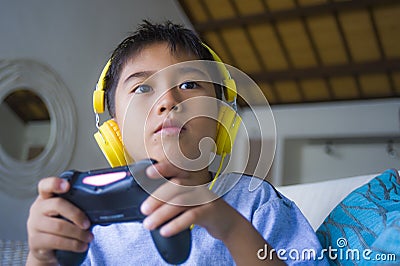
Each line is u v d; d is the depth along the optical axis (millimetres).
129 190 473
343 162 4984
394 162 4816
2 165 3213
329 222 872
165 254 477
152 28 779
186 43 748
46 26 3629
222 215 507
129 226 787
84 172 518
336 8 3936
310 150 5102
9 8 3383
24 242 2871
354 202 880
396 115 4742
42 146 3482
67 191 497
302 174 5051
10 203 3232
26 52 3467
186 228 484
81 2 3920
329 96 4855
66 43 3760
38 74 3516
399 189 898
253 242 526
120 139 677
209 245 728
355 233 802
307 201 1067
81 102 3818
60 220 503
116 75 739
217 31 4418
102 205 488
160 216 465
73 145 3695
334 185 1078
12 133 3309
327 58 4418
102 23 4055
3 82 3283
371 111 4828
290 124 5062
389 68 4301
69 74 3752
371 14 3936
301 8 4012
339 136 4914
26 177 3340
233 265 720
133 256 761
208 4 4246
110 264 772
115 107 718
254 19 4184
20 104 3393
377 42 4156
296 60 4492
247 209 779
